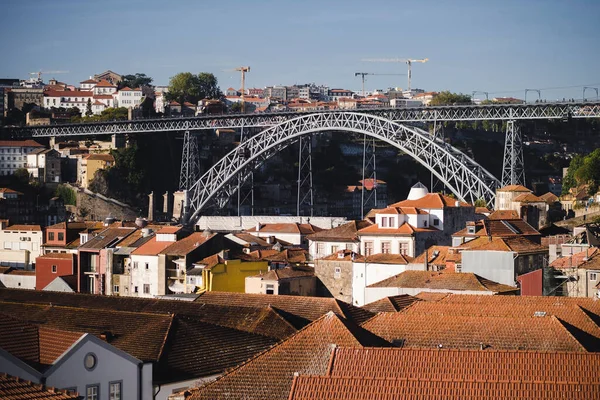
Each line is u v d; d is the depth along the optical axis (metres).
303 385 69.44
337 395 68.62
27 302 125.31
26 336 87.81
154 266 191.25
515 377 72.25
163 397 91.06
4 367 81.44
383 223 182.38
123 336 99.00
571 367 73.06
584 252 150.00
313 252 187.75
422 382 69.25
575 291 143.75
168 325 99.56
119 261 198.50
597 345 92.12
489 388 68.56
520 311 102.56
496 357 74.19
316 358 83.81
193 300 125.56
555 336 90.88
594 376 72.38
